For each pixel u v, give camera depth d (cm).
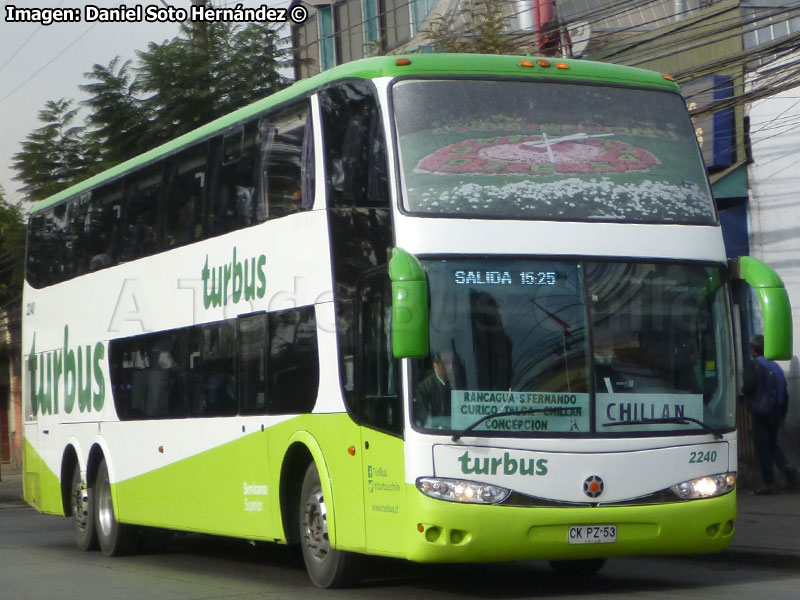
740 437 1861
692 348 1000
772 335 963
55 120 2786
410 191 964
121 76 2466
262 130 1202
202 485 1288
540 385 948
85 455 1612
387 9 2878
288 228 1132
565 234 980
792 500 1622
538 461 937
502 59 1033
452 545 922
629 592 1045
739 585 1075
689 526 968
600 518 941
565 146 1010
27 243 1905
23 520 2288
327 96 1082
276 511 1134
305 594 1067
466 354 940
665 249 1006
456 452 926
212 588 1157
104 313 1562
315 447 1063
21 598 1138
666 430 973
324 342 1057
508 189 981
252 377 1187
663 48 2042
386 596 1041
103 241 1585
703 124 1939
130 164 1528
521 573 1212
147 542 1559
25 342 1889
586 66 1055
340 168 1051
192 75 2425
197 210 1332
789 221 1823
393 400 954
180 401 1342
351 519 1011
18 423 3947
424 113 994
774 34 1992
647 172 1027
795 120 1817
